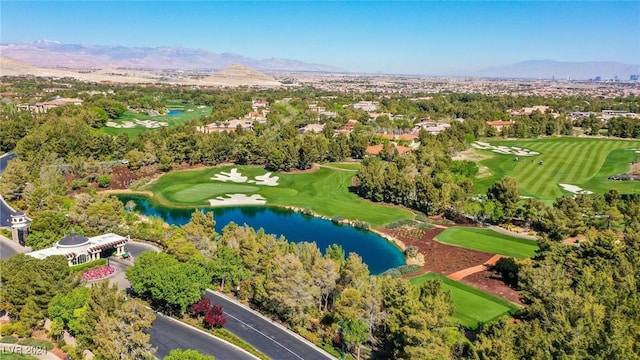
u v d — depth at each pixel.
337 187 170.25
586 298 64.44
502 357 53.47
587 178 176.00
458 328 70.75
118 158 192.38
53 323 67.19
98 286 66.94
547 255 87.88
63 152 180.12
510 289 89.06
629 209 119.06
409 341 60.03
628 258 81.06
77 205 111.75
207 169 192.00
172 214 142.62
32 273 71.88
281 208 149.50
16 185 138.12
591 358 54.41
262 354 67.44
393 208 146.62
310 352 69.00
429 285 71.81
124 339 59.06
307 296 74.44
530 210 125.56
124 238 102.56
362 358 67.88
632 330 59.81
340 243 120.12
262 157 198.62
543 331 60.19
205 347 69.06
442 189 137.00
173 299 74.06
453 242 116.62
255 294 81.44
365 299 70.06
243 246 88.56
